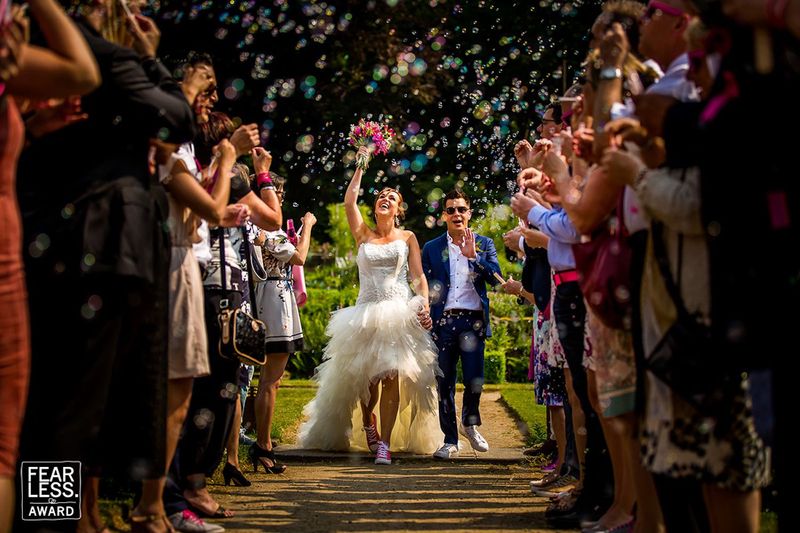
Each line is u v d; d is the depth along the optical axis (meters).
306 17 13.47
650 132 2.77
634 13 3.50
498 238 12.37
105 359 2.91
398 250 6.57
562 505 3.99
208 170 3.94
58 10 2.47
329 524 3.93
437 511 4.25
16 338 2.42
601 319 3.06
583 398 3.97
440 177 15.95
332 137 15.23
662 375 2.58
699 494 2.99
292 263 5.71
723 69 2.46
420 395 6.35
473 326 6.51
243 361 4.04
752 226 2.34
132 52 3.05
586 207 3.15
